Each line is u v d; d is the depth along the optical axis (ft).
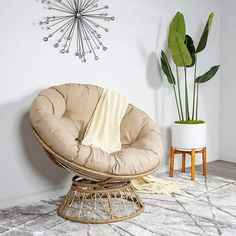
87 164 7.30
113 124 9.25
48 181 9.41
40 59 9.08
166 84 11.85
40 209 8.48
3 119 8.62
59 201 9.07
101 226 7.41
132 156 7.66
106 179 7.57
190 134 10.78
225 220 7.65
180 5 11.98
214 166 12.61
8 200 8.73
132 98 11.03
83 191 7.84
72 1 9.52
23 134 8.93
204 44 11.10
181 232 7.06
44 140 7.67
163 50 11.67
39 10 8.96
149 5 11.18
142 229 7.22
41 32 9.04
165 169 11.97
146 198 9.12
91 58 10.02
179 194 9.41
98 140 8.98
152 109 11.57
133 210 8.23
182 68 12.25
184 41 11.28
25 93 8.91
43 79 9.18
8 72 8.61
